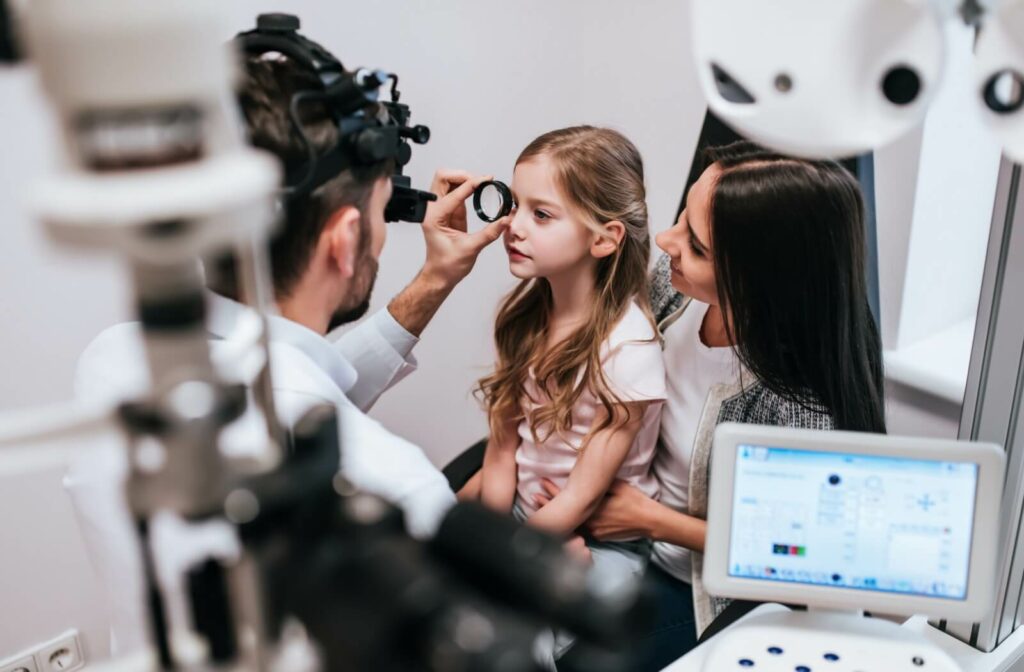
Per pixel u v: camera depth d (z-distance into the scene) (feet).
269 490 1.06
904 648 2.88
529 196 4.33
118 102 0.86
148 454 1.08
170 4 0.85
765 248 3.85
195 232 0.87
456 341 6.61
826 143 1.74
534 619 1.04
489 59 6.00
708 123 4.44
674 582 4.76
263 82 2.66
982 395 3.03
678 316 4.71
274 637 1.13
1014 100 1.73
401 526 1.12
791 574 2.87
